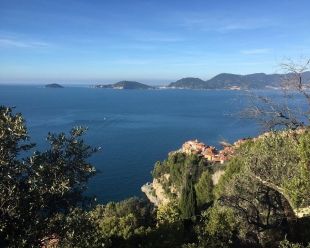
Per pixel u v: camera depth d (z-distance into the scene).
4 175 8.01
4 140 8.06
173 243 16.58
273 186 11.38
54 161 9.62
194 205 26.17
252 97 10.29
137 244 17.67
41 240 9.35
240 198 15.66
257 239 16.20
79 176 9.94
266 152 12.40
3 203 7.65
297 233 13.82
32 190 8.20
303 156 8.59
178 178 53.72
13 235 7.73
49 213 9.23
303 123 9.62
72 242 9.27
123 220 21.23
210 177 38.75
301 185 8.62
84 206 10.07
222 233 15.62
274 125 10.28
